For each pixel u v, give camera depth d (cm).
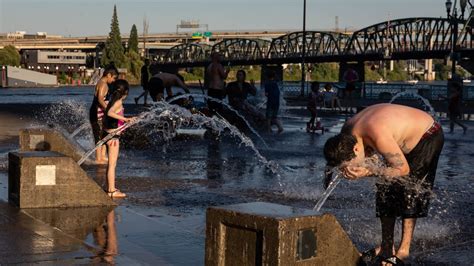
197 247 652
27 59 18562
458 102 2373
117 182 1091
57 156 847
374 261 592
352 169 558
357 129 569
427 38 9456
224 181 1121
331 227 469
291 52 11681
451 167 1360
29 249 623
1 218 769
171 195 971
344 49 10612
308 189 1037
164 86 2300
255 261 451
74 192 850
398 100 4406
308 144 1806
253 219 448
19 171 833
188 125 2077
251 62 12369
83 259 593
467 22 7075
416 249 667
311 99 2211
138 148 1628
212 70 2128
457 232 746
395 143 557
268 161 1413
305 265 452
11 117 2780
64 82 17300
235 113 2197
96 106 1259
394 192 598
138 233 709
